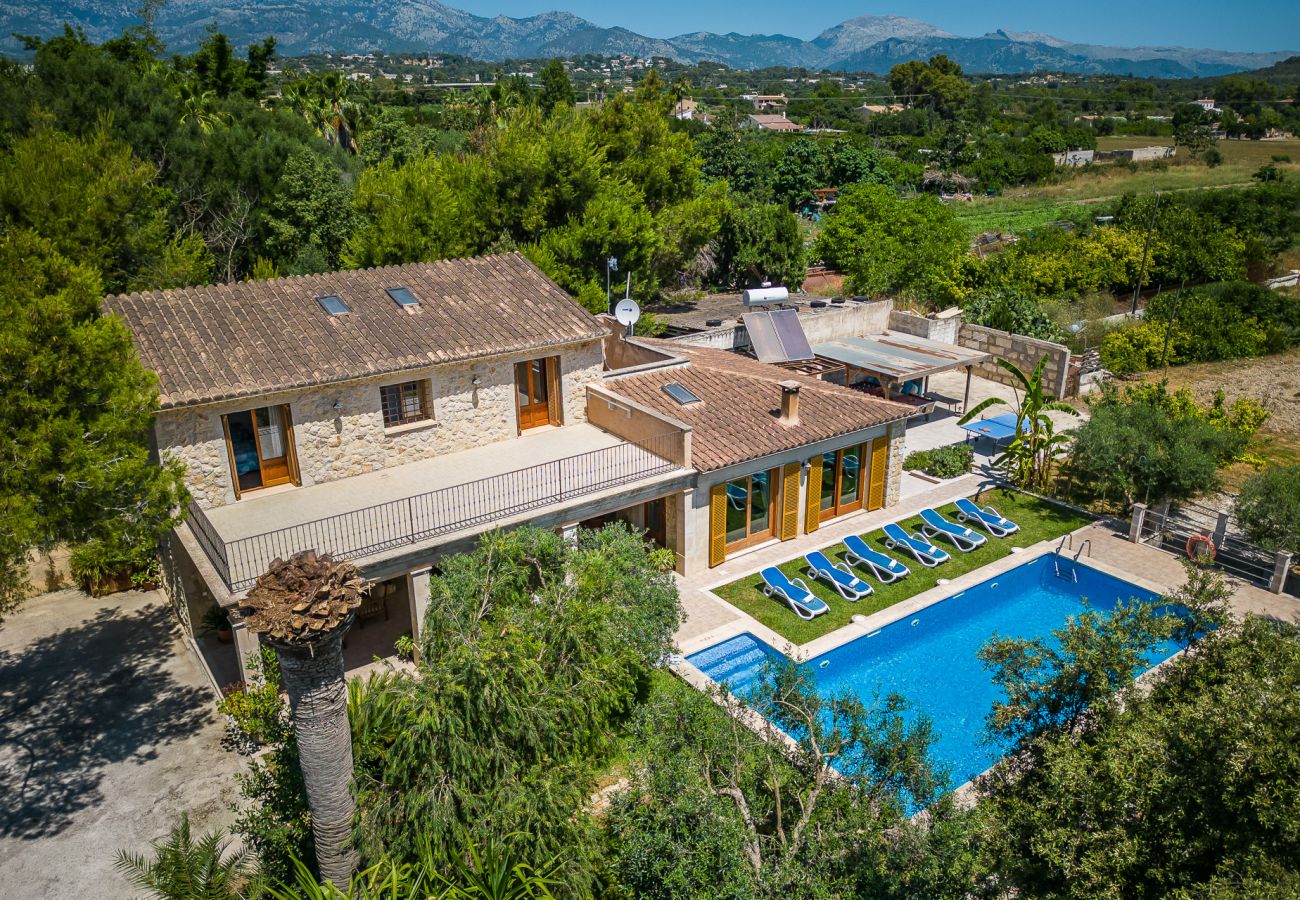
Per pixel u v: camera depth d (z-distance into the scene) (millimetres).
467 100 92812
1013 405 35625
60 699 17531
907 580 22750
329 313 21578
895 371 30766
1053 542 24859
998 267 50906
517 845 11188
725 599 21656
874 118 156000
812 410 24953
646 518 23516
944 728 17516
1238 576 22594
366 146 66188
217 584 15836
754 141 97312
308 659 10102
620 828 11039
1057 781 9359
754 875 9867
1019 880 9539
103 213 27641
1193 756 8859
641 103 51656
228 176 43656
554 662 13383
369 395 20422
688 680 18000
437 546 17703
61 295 13586
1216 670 10352
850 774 11648
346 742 10867
